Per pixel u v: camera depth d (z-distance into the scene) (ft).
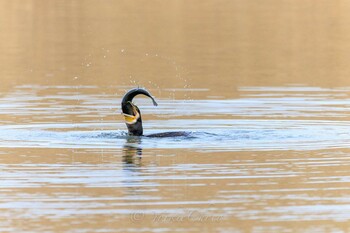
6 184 42.91
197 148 50.49
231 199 40.34
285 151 49.73
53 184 42.86
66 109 64.69
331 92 72.59
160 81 78.59
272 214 38.14
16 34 106.42
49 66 87.10
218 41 102.17
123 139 53.21
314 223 36.96
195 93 72.64
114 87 75.36
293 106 66.08
